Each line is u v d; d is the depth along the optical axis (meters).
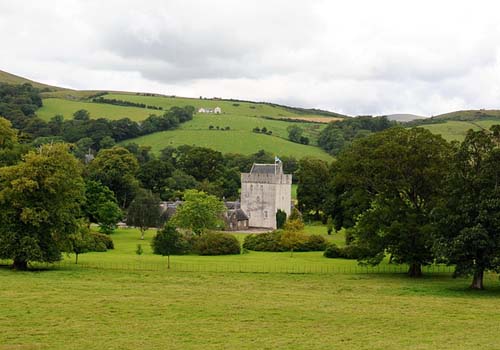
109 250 109.50
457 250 65.94
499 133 69.94
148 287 64.94
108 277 72.81
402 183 81.19
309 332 44.88
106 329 44.72
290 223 118.62
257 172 177.88
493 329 46.75
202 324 46.91
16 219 79.12
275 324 47.41
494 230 65.62
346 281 74.75
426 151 80.25
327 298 60.22
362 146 90.75
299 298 59.72
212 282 70.50
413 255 78.69
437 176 78.50
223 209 136.75
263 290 65.00
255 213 177.62
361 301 58.81
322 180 170.75
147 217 132.38
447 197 71.00
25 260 77.88
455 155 70.00
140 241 126.69
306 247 116.00
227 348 39.94
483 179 66.38
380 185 83.62
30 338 41.78
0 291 59.50
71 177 83.56
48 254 79.62
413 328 46.81
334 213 119.44
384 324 48.06
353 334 44.50
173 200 183.00
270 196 175.62
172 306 53.59
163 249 93.19
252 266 87.62
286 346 40.66
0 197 76.94
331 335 44.06
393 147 80.69
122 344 40.59
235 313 51.16
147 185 196.50
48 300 55.16
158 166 197.88
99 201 132.12
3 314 49.00
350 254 101.50
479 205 66.06
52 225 80.06
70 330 44.16
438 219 69.94
